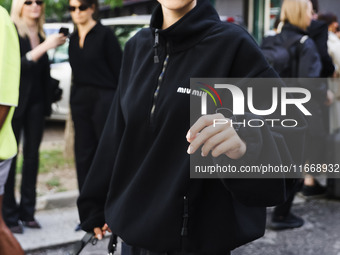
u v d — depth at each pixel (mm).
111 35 3965
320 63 3990
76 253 1716
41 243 3803
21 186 4051
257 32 12133
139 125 1488
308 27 4352
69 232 4023
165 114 1438
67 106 7582
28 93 3807
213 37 1416
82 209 1715
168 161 1435
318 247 3840
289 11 4012
